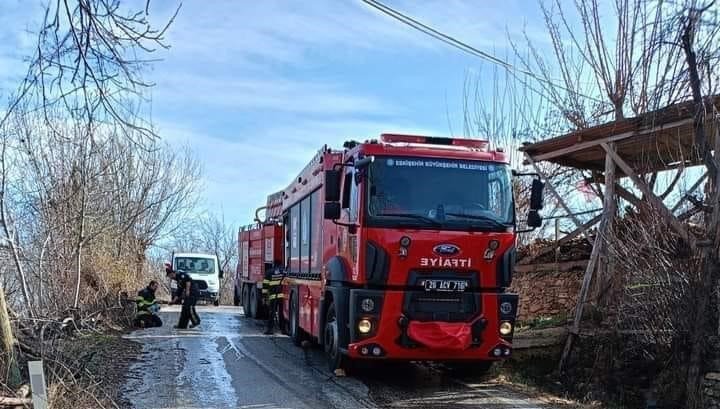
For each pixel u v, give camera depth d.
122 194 21.53
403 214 9.37
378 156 9.55
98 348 12.25
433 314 9.31
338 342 10.16
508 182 9.88
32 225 15.23
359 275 9.34
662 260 9.71
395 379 10.58
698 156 9.29
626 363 10.45
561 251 15.06
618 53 15.03
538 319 14.03
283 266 16.64
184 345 13.84
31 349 8.76
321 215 11.82
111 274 17.53
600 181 14.70
